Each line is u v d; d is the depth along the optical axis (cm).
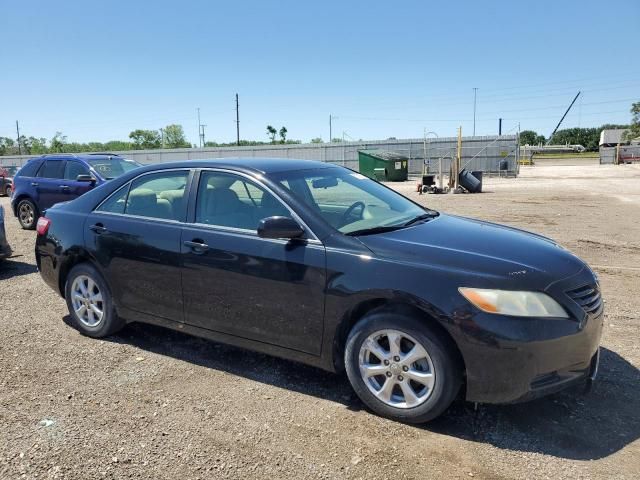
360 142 4097
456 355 321
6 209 1614
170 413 354
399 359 334
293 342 375
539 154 10088
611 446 311
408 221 413
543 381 314
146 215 451
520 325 305
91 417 349
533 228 1120
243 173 411
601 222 1200
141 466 297
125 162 1160
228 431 332
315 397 375
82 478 287
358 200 429
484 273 319
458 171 2134
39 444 318
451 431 329
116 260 457
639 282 663
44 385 396
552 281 323
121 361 438
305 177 426
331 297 351
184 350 461
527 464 295
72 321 539
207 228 411
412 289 324
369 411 354
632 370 408
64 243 491
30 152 8219
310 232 368
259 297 382
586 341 323
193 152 4784
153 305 443
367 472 291
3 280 706
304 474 289
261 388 389
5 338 491
